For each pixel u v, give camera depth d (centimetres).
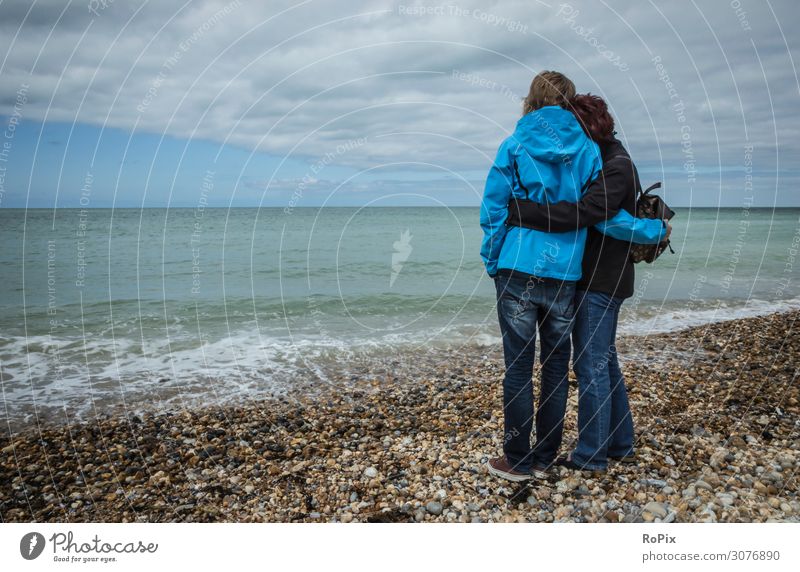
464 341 788
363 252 1953
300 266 1608
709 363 629
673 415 447
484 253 313
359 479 360
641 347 718
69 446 448
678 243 2495
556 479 331
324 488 351
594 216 289
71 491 370
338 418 493
